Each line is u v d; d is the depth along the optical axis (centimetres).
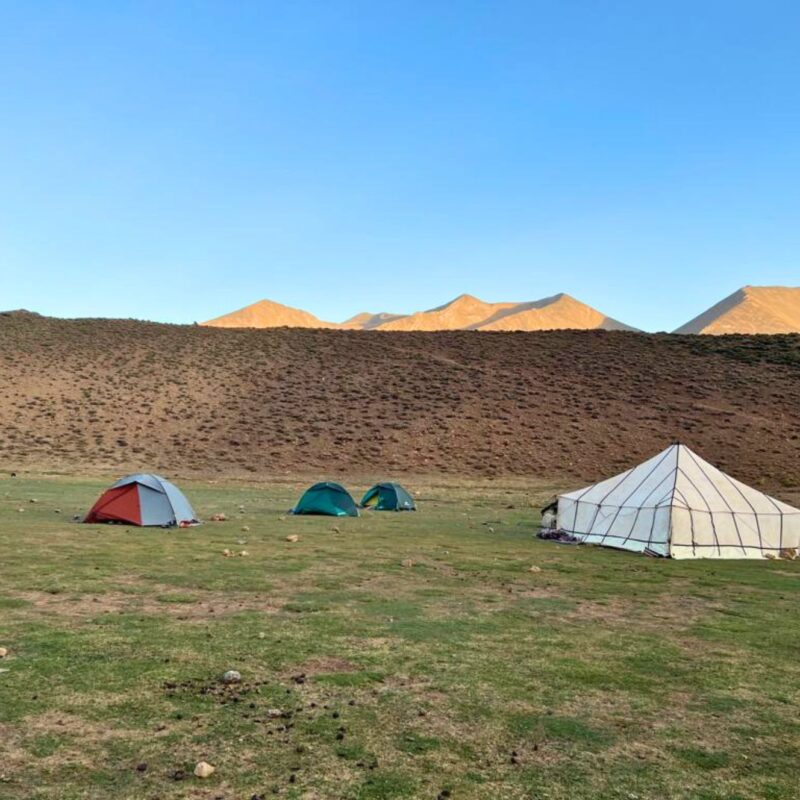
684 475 2166
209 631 1002
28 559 1547
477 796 555
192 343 7525
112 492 2292
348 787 562
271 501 3400
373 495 3250
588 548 2128
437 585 1420
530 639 1023
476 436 5462
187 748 624
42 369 6556
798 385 6231
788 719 737
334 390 6406
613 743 665
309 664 869
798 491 4141
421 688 797
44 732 647
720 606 1314
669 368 6788
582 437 5425
